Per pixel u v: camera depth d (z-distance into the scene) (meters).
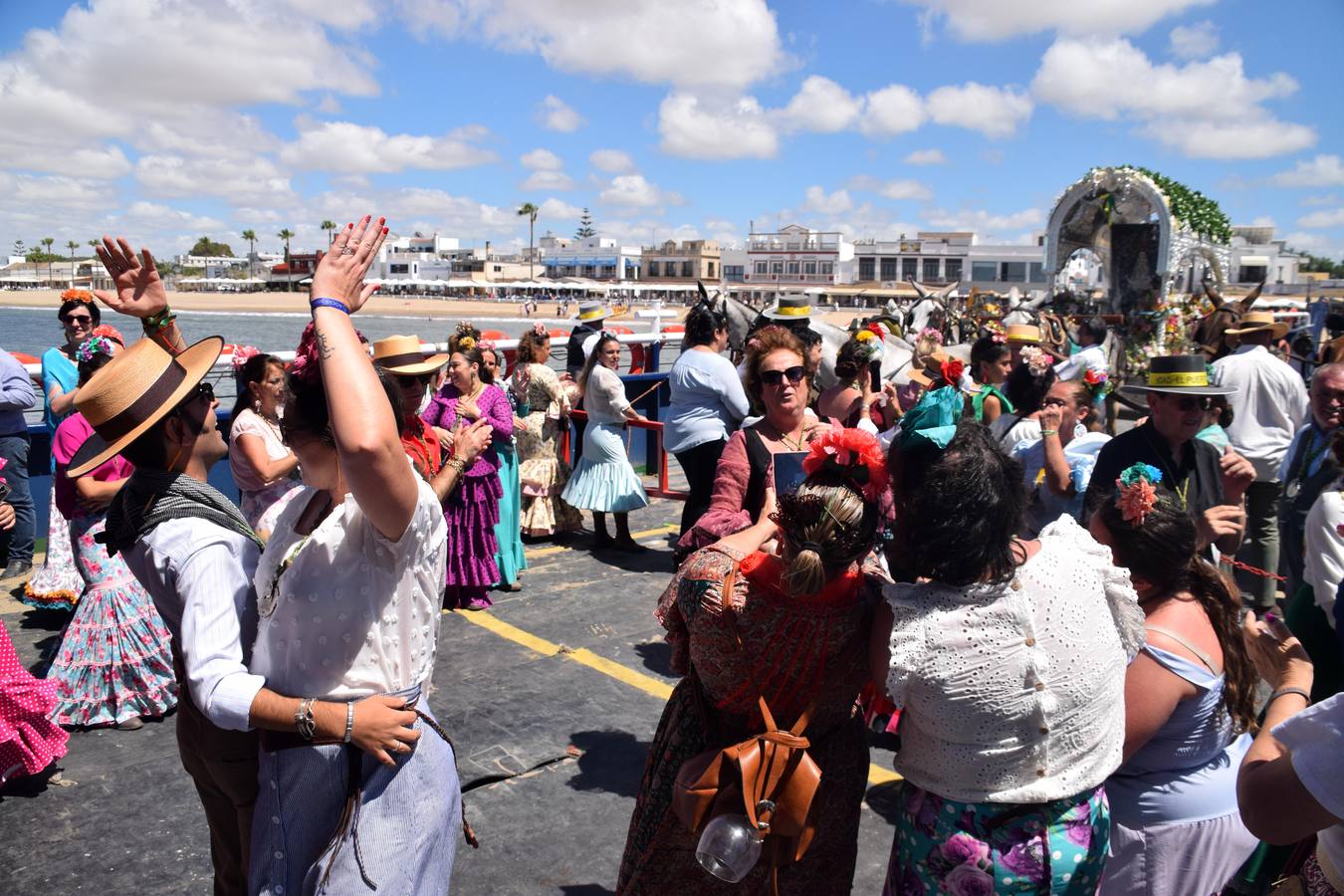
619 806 3.52
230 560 2.01
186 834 3.30
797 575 1.78
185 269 136.12
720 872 1.82
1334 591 2.83
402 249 159.62
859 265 114.19
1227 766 2.28
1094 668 1.83
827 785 2.06
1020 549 1.91
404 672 1.97
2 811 3.40
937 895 1.90
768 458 3.65
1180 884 2.26
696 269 131.62
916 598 1.86
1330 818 1.63
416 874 1.96
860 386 5.61
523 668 4.79
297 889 1.97
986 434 1.87
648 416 10.07
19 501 6.01
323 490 2.00
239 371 4.09
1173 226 19.94
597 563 6.73
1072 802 1.88
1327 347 6.08
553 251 154.50
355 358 1.80
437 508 1.97
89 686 4.05
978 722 1.81
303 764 1.92
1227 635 2.24
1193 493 3.57
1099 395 4.50
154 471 2.05
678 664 2.22
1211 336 11.48
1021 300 24.56
